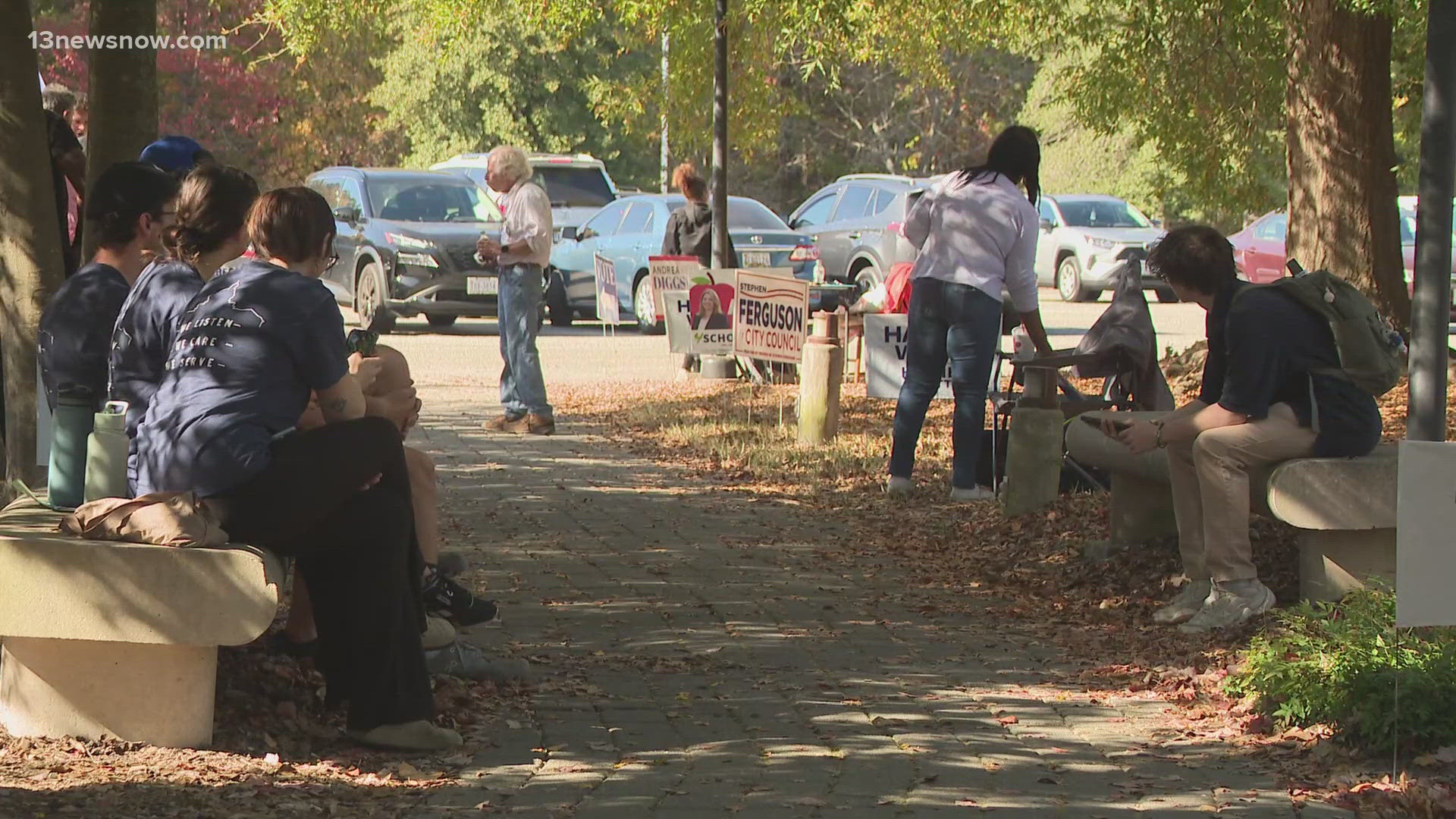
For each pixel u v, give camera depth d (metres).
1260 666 6.64
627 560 9.56
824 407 13.79
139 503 5.67
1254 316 7.71
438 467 12.70
